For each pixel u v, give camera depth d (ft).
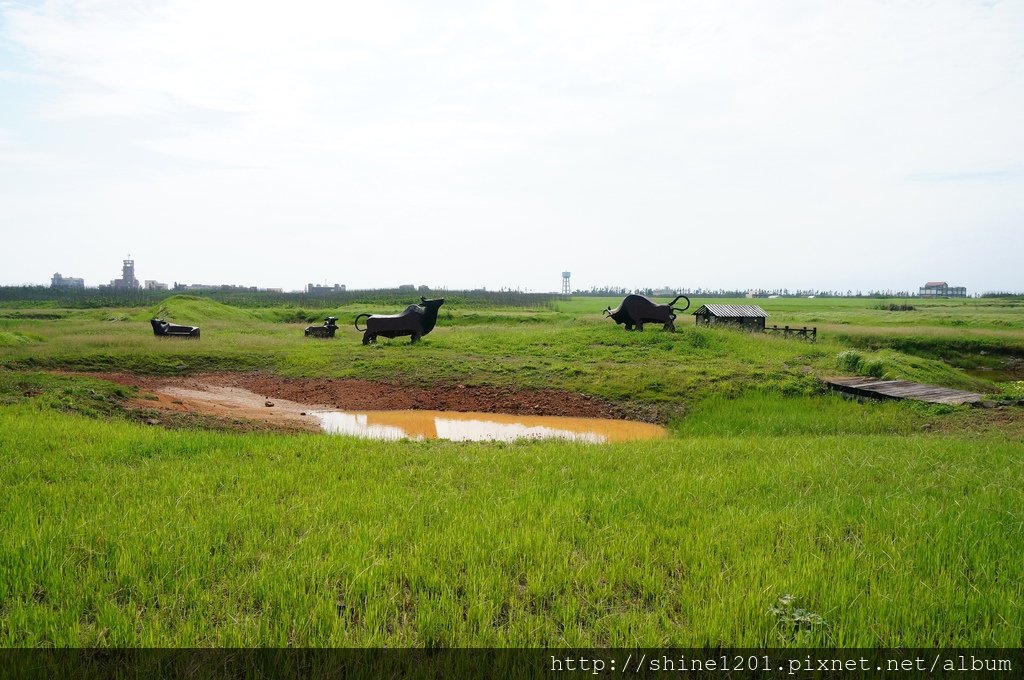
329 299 374.22
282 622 16.46
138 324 157.48
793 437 50.65
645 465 36.45
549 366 88.43
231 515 24.67
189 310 178.70
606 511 26.20
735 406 68.85
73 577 18.70
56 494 26.94
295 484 30.78
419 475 33.55
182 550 20.68
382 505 26.73
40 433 38.96
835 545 22.08
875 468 34.81
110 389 60.18
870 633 16.22
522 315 198.59
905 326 168.76
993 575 19.47
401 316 110.83
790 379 75.97
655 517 25.66
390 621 17.22
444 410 75.72
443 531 23.31
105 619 16.37
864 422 59.62
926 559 20.65
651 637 15.80
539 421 70.44
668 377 79.20
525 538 22.24
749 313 133.90
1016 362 131.13
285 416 68.23
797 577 19.12
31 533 21.56
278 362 94.32
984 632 16.11
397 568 20.03
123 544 21.02
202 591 18.21
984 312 257.34
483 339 112.06
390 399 79.00
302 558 20.47
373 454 39.11
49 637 15.83
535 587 18.72
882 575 19.47
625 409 72.64
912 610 17.21
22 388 54.29
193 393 78.13
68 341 104.12
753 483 31.53
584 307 346.54
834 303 404.57
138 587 18.24
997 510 25.94
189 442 39.58
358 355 96.63
